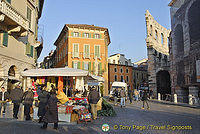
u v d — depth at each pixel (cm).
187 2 2155
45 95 809
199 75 1883
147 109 1427
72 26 3700
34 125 738
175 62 2473
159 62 3419
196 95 1973
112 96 2420
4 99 1074
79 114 832
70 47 3694
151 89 3372
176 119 933
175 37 2475
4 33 1337
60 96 934
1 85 1305
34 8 1936
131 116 1039
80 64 3700
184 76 2200
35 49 2125
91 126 750
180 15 2330
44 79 1136
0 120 821
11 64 1452
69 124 792
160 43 3891
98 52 3809
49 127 712
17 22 1341
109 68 5359
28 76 1071
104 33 3962
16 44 1545
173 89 2717
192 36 2025
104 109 1115
